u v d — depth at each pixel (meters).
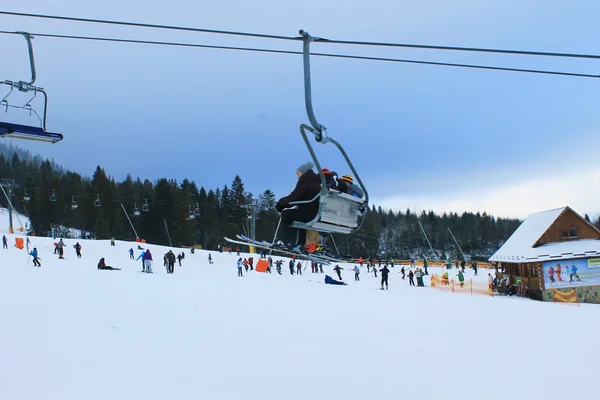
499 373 8.56
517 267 39.16
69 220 110.06
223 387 7.30
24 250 44.03
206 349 9.61
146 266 31.69
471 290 35.28
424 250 135.12
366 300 21.00
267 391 7.21
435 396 7.21
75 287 18.84
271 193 112.38
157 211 103.00
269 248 7.35
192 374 7.88
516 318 16.73
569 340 12.11
